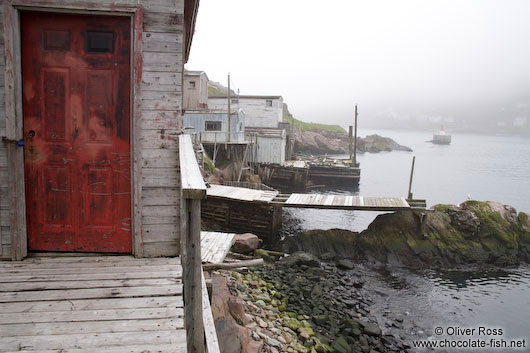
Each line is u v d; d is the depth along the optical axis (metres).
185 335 2.77
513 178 53.41
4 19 3.81
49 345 2.61
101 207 4.28
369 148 87.19
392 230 18.27
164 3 4.08
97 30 4.09
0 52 3.87
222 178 28.95
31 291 3.35
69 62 4.09
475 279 15.75
